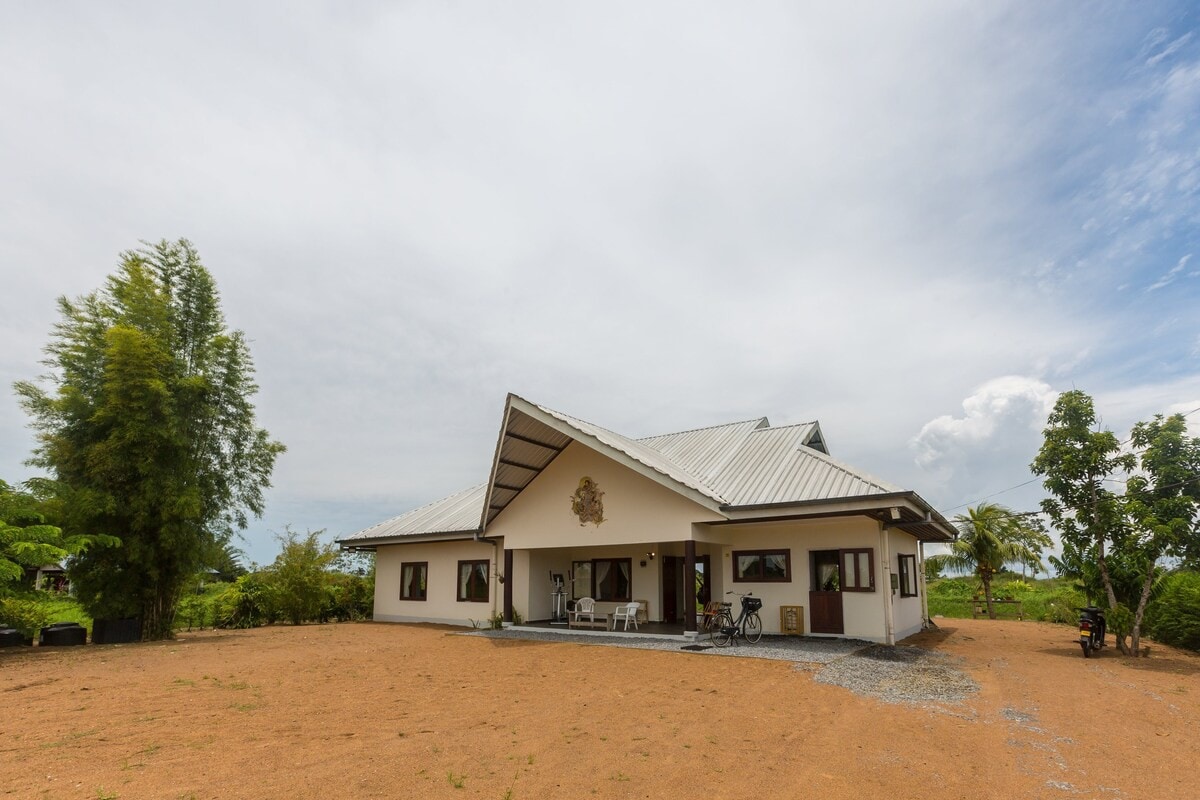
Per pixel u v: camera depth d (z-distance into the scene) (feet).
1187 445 59.52
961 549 86.22
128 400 47.88
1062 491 43.93
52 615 57.67
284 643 47.29
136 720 22.36
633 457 47.29
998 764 18.22
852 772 17.39
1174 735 21.76
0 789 15.15
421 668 34.83
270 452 58.85
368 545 71.26
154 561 49.55
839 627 45.21
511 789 15.78
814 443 63.00
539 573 60.80
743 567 49.93
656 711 24.18
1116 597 44.29
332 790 15.46
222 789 15.37
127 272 51.83
